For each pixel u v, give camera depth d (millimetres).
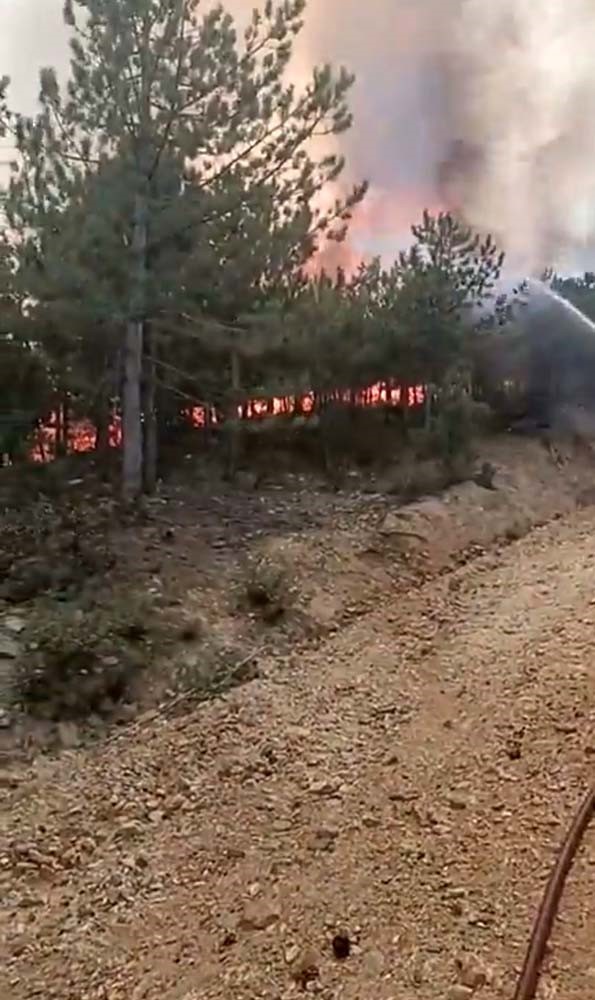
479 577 9484
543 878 3834
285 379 12484
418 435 13703
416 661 6961
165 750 5598
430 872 4008
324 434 13977
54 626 6832
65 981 3479
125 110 9508
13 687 6156
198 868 4246
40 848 4473
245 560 8961
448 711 5871
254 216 10227
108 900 4023
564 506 13055
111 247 9438
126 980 3467
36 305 10055
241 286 10391
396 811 4602
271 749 5516
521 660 6594
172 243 10031
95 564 8430
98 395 12188
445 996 3207
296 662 7156
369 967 3416
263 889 4020
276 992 3334
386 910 3762
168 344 11875
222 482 12172
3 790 5094
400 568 9523
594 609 7613
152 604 7605
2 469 11859
